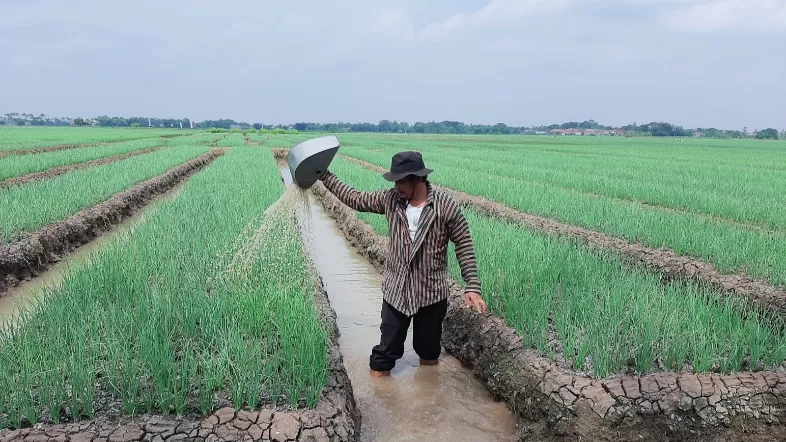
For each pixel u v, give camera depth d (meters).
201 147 34.78
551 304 5.53
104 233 11.80
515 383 4.68
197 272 6.21
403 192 4.64
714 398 4.14
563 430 4.10
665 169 24.00
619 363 4.43
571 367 4.52
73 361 3.93
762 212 11.72
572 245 7.63
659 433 4.02
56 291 5.50
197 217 9.70
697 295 5.68
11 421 3.67
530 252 6.68
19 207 10.05
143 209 15.00
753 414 4.10
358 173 18.14
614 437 4.00
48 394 3.76
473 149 44.75
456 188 15.92
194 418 3.80
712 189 16.33
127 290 5.70
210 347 4.54
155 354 4.00
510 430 4.49
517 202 12.80
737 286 6.91
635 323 4.92
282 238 7.36
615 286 5.59
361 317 6.98
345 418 4.03
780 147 63.50
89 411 3.75
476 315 5.70
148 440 3.57
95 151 26.70
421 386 5.12
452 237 4.79
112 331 4.36
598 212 11.12
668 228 9.30
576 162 28.31
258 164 22.77
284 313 4.92
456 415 4.66
